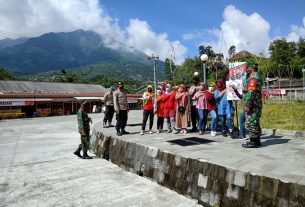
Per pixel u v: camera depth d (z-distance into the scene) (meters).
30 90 55.75
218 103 10.03
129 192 7.20
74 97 51.44
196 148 7.96
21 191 7.53
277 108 23.78
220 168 6.02
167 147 8.21
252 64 8.01
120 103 11.16
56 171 9.31
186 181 6.83
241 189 5.52
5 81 55.91
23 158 11.33
